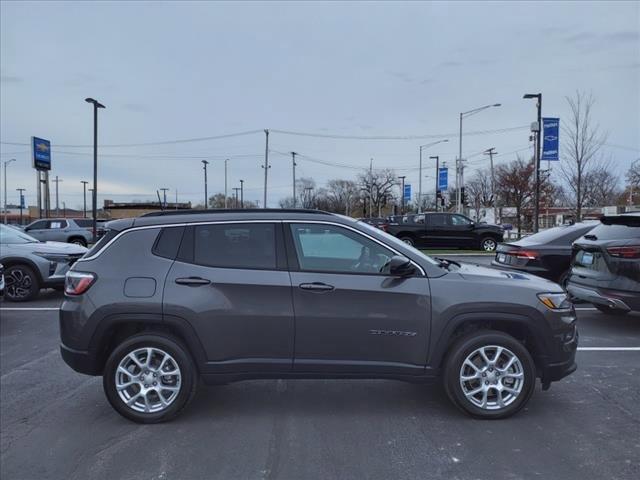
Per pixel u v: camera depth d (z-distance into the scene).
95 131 30.58
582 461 3.74
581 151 22.20
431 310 4.38
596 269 7.63
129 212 84.44
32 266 10.26
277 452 3.91
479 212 65.44
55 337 7.53
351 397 5.05
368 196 93.88
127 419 4.50
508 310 4.38
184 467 3.69
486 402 4.44
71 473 3.63
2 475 3.61
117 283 4.39
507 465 3.69
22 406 4.89
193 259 4.47
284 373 4.41
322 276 4.41
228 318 4.36
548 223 51.88
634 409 4.72
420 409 4.73
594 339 7.27
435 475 3.56
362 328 4.37
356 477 3.54
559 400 4.93
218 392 5.21
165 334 4.43
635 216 7.40
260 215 4.59
